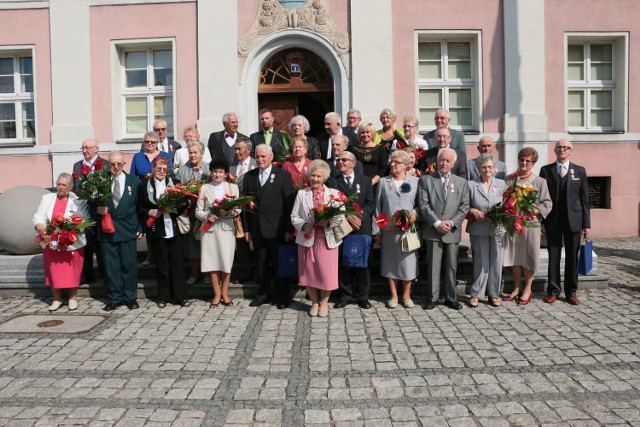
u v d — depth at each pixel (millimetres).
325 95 10742
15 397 4012
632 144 10625
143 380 4297
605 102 10914
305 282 6012
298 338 5273
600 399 3861
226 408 3805
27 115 11086
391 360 4668
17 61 11039
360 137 6809
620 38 10602
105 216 6195
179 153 7566
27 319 6016
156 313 6203
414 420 3594
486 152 6840
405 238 6051
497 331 5418
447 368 4469
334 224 5863
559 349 4879
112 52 10516
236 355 4828
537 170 10375
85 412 3762
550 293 6484
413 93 10320
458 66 10680
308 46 10297
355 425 3541
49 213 6363
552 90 10430
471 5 10312
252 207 6316
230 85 10266
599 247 9664
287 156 6848
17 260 7230
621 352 4781
